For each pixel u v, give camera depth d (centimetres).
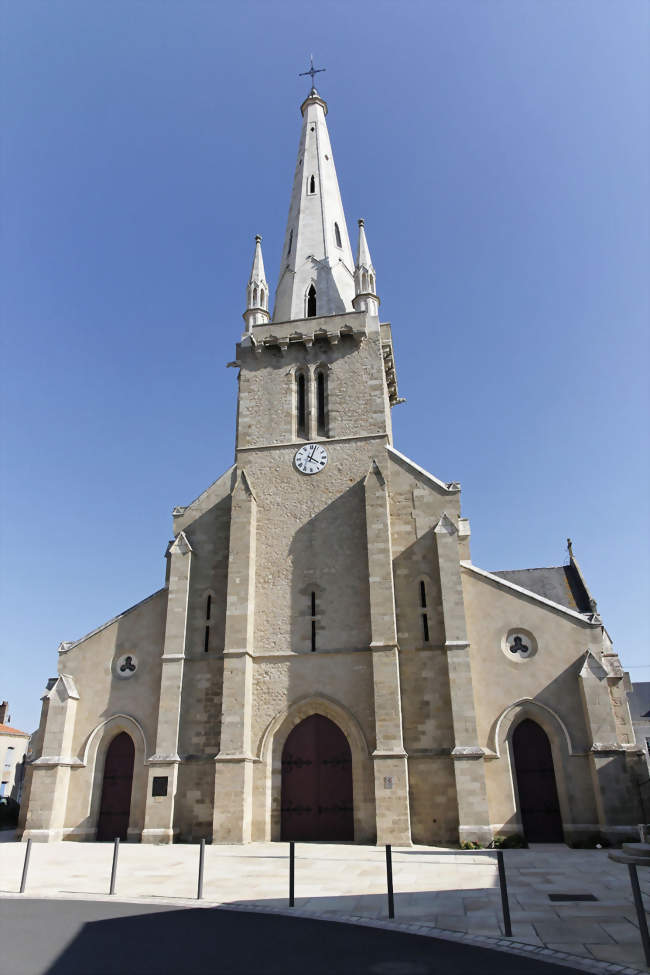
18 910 1363
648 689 6034
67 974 945
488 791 2536
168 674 2831
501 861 1208
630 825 2362
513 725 2634
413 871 1841
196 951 1059
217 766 2583
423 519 2961
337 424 3231
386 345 3728
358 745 2617
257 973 953
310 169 4322
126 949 1070
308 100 4703
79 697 2988
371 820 2509
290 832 2584
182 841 2597
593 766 2481
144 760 2822
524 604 2783
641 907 1005
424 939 1134
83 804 2806
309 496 3098
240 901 1439
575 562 4191
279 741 2716
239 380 3431
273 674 2789
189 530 3172
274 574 2978
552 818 2522
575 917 1277
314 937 1145
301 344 3431
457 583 2753
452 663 2628
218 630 2950
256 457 3231
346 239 4194
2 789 6406
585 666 2600
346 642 2797
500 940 1123
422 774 2548
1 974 946
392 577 2798
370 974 945
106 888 1603
